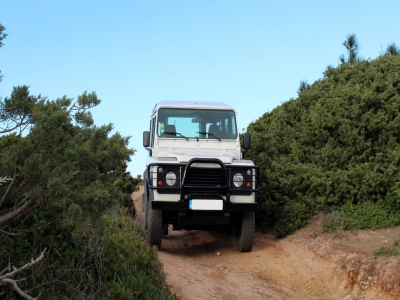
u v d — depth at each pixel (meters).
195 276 6.88
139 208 14.32
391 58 11.32
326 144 9.58
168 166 7.62
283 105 12.35
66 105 3.74
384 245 6.80
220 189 7.62
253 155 10.28
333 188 8.65
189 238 10.37
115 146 3.57
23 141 3.36
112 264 5.12
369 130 9.16
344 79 11.55
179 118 8.88
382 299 5.60
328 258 6.99
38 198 3.21
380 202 8.24
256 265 7.58
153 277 5.45
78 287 4.18
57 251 4.43
